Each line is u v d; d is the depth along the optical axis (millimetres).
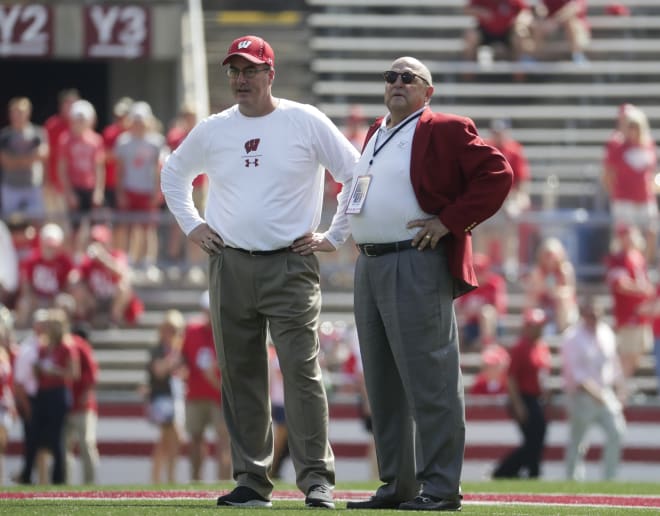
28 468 46719
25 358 46594
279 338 24844
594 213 59656
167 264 58969
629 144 60438
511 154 61000
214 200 25141
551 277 58375
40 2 78250
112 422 54406
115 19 76500
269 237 24578
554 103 78500
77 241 57469
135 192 58531
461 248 24250
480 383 54688
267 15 86062
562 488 33719
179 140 59750
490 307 57219
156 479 49438
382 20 82438
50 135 60781
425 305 24125
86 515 22812
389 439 24891
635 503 28219
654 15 85188
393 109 24406
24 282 56250
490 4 78750
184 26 77875
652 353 59094
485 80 78438
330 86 78688
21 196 60469
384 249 24344
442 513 23312
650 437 54812
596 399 49844
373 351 24828
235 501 25078
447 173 24141
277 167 24609
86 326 56531
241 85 24547
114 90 82375
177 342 49031
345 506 25469
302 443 24922
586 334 50062
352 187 24688
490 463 54375
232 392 25328
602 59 81438
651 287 57312
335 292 59781
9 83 84188
